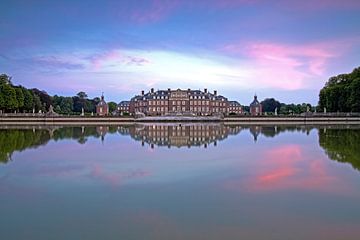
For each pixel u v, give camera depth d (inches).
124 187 784.3
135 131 2773.1
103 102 7598.4
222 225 558.6
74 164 1077.8
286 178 869.2
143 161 1133.7
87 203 670.5
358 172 938.1
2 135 2241.6
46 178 876.0
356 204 659.4
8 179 869.2
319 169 984.3
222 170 971.9
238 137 2075.5
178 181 839.1
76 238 513.3
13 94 5068.9
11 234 528.1
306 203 666.2
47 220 583.2
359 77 4817.9
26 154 1299.2
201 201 681.0
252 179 858.8
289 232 531.8
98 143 1713.8
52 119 4921.3
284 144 1627.7
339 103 5039.4
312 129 3002.0
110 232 534.3
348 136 2098.9
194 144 1657.2
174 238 512.7
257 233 528.4
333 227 549.3
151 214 608.1
